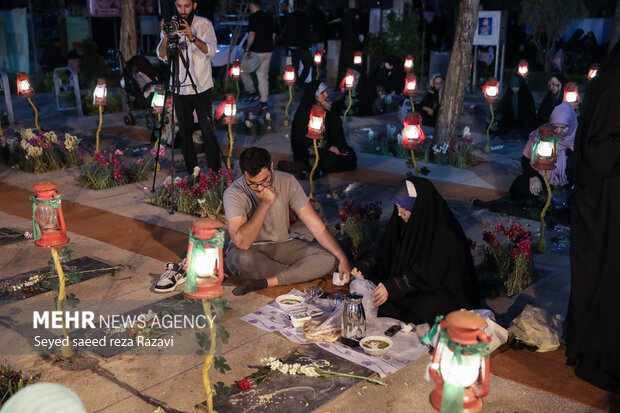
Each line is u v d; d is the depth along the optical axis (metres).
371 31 19.23
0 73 11.94
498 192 7.87
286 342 4.21
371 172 8.85
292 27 15.45
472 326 2.20
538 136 5.75
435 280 4.35
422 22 20.05
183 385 3.72
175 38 7.25
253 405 3.49
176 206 7.27
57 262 3.90
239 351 4.10
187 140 8.40
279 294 4.96
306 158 8.66
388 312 4.49
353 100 13.31
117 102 13.74
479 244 6.04
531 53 20.64
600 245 3.71
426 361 3.97
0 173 8.84
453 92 9.39
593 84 3.71
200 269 2.97
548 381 3.80
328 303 4.77
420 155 9.71
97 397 3.61
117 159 8.43
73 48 20.80
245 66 13.41
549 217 6.79
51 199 3.75
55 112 13.43
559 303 4.87
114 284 5.16
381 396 3.63
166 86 7.43
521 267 5.14
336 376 3.78
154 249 5.98
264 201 4.50
